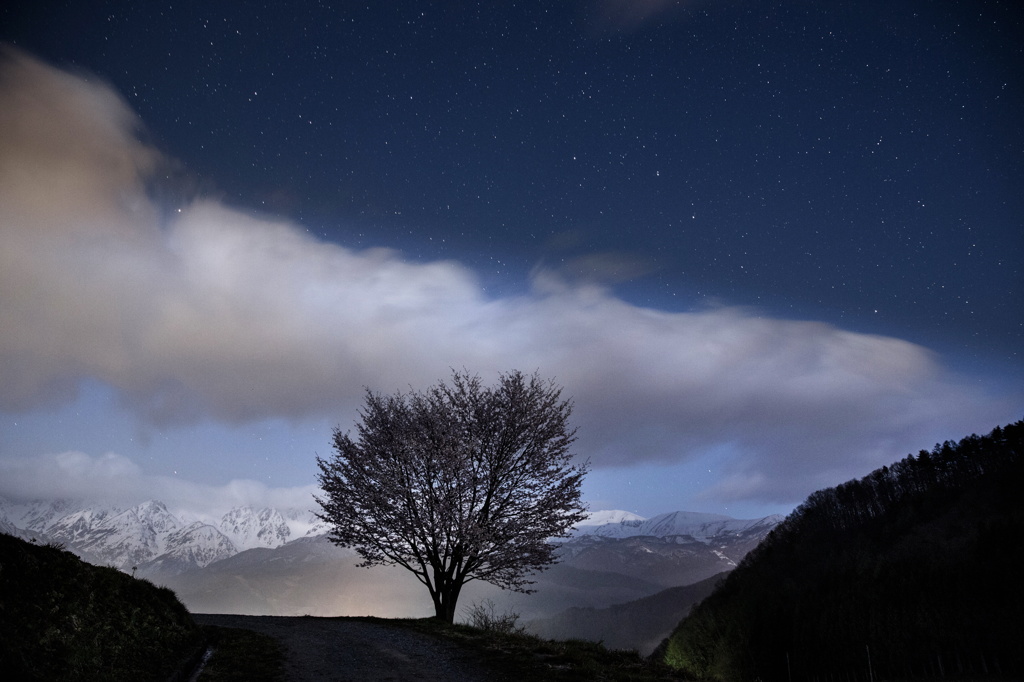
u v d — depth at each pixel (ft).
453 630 68.33
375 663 50.34
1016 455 389.39
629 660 52.60
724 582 472.03
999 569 243.60
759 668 249.96
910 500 410.72
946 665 210.59
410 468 89.92
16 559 40.52
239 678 43.29
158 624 48.75
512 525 89.86
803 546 424.05
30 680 30.78
